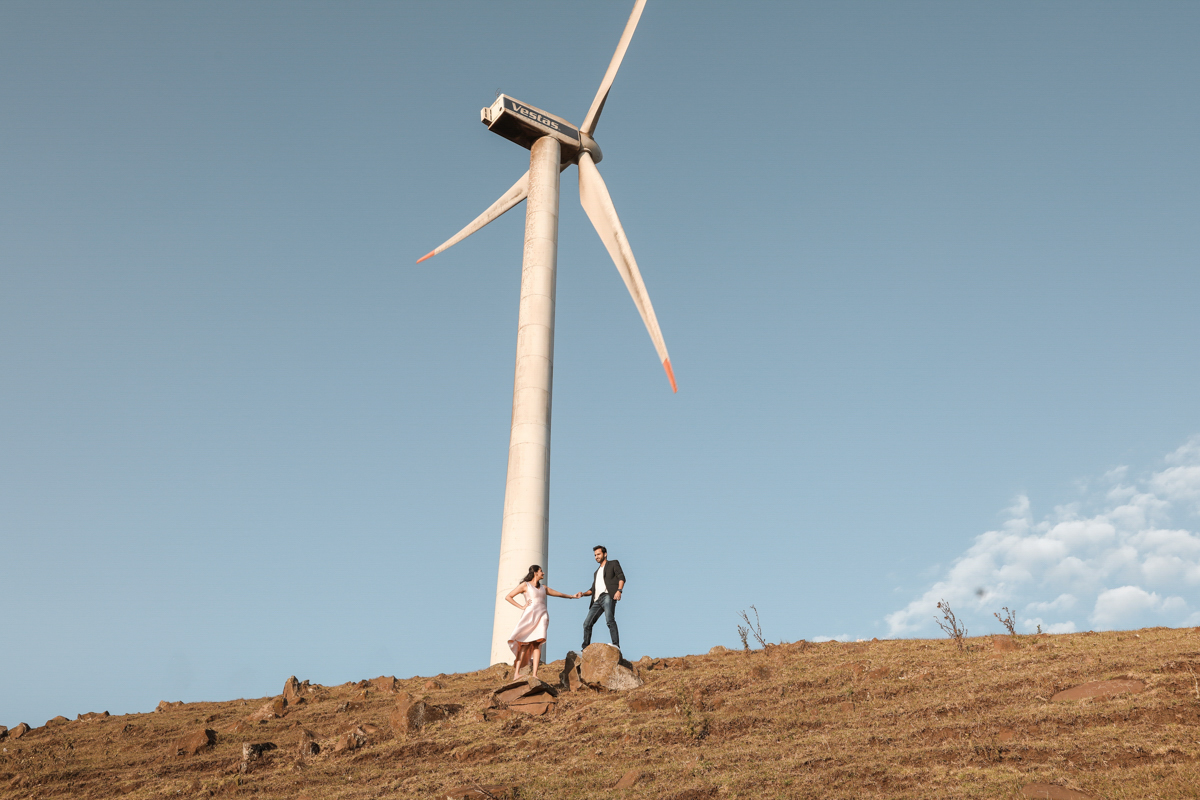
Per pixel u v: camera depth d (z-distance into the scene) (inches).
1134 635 515.8
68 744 611.8
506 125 1390.3
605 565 617.3
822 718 399.5
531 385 1151.6
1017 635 589.3
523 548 1039.6
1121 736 303.9
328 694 704.4
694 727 397.4
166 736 605.3
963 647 537.0
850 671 485.7
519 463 1096.2
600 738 415.5
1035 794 263.0
